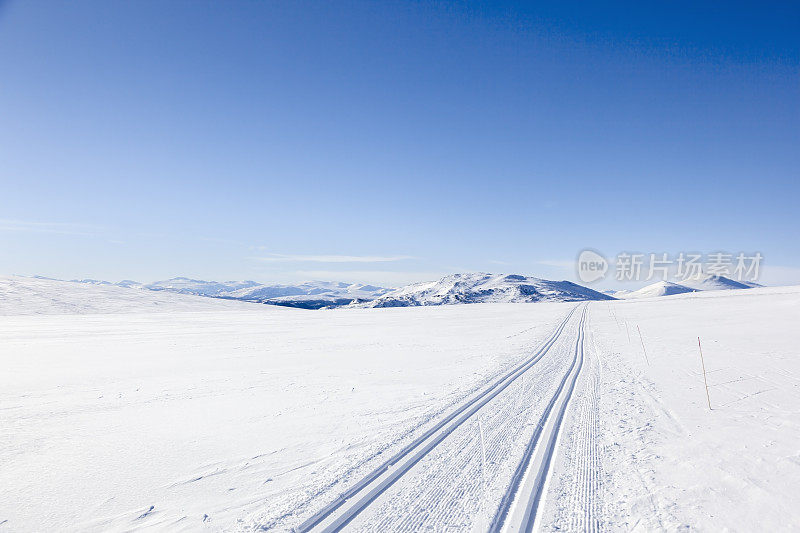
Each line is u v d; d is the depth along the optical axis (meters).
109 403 9.76
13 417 8.59
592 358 16.02
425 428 7.54
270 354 18.02
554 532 4.12
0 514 4.67
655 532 4.10
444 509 4.59
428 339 23.64
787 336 19.62
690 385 11.07
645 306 52.53
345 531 4.17
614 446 6.57
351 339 23.88
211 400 10.03
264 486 5.31
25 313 46.38
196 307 59.84
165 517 4.57
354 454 6.36
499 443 6.71
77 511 4.73
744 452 6.23
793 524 4.20
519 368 13.89
